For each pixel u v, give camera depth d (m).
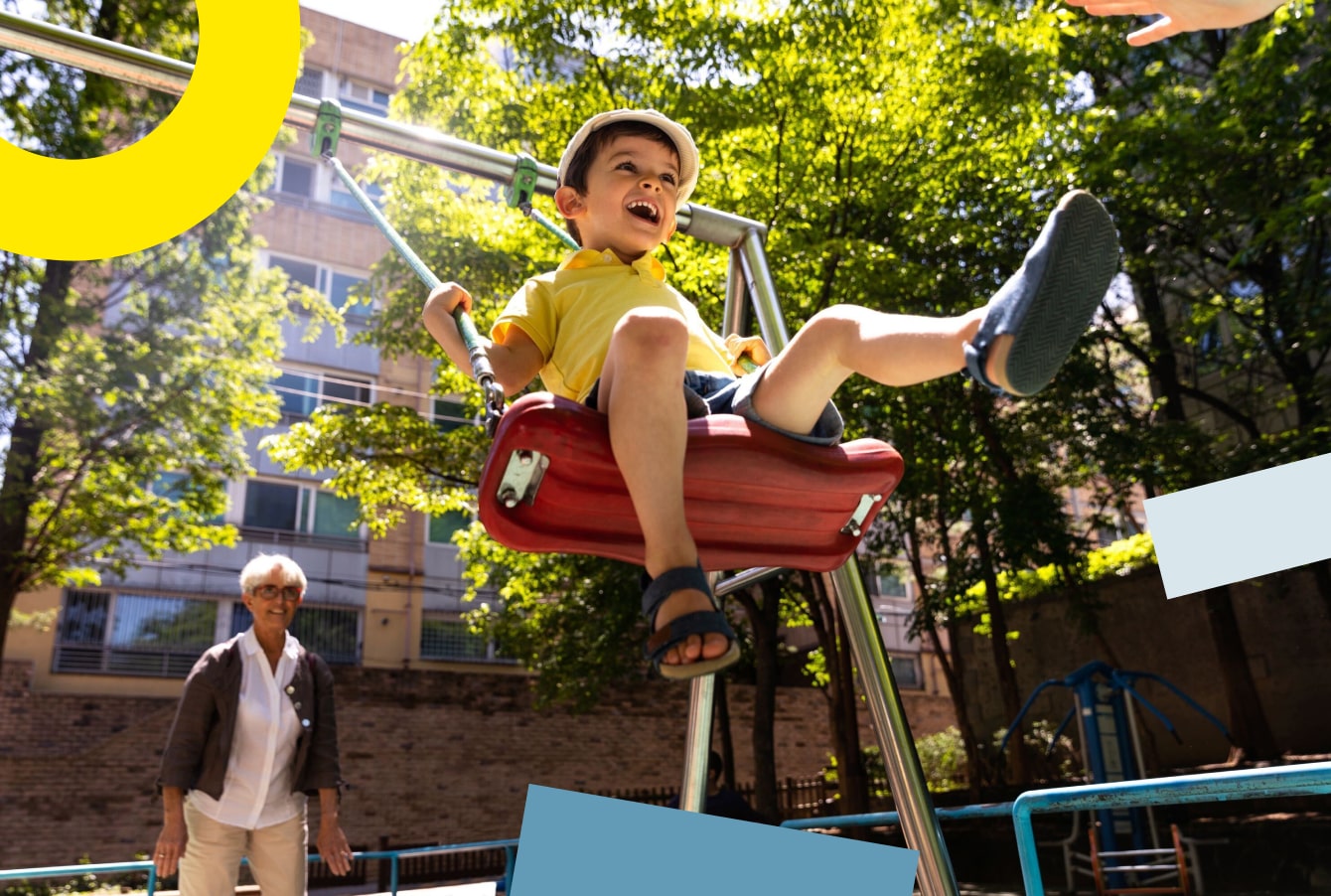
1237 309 12.09
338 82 20.05
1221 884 8.78
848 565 1.86
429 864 15.67
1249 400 12.87
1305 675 12.47
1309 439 9.98
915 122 9.20
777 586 11.45
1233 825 8.96
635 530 1.37
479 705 16.98
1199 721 13.43
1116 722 9.68
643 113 1.71
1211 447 12.07
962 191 10.59
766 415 1.35
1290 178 10.21
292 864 3.22
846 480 1.37
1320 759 10.48
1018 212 10.96
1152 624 14.19
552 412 1.21
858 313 1.27
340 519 17.77
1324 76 9.86
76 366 10.73
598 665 12.27
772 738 10.91
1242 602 13.20
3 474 10.65
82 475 11.40
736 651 1.16
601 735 17.72
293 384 18.00
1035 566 12.03
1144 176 11.61
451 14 9.33
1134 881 8.70
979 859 10.99
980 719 16.64
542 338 1.61
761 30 8.69
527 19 9.16
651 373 1.21
